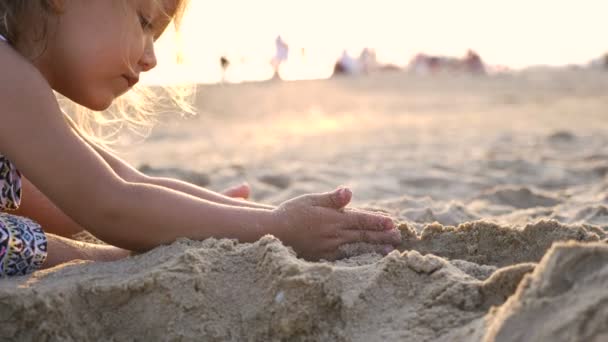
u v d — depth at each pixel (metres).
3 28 1.69
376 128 10.09
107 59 1.72
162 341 1.51
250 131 10.27
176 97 2.52
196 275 1.57
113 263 1.70
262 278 1.58
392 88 21.00
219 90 19.00
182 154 7.16
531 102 15.02
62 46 1.70
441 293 1.48
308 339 1.48
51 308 1.50
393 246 1.93
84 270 1.67
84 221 1.71
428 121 11.07
